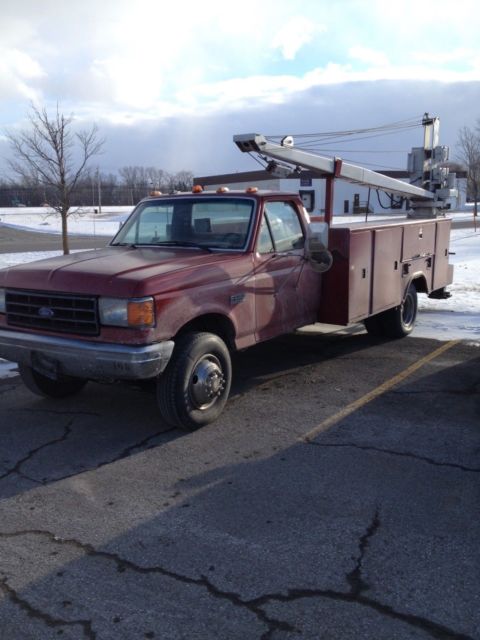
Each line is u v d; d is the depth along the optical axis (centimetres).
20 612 273
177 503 372
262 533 336
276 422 504
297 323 604
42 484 400
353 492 382
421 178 952
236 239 546
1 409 548
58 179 1526
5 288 492
